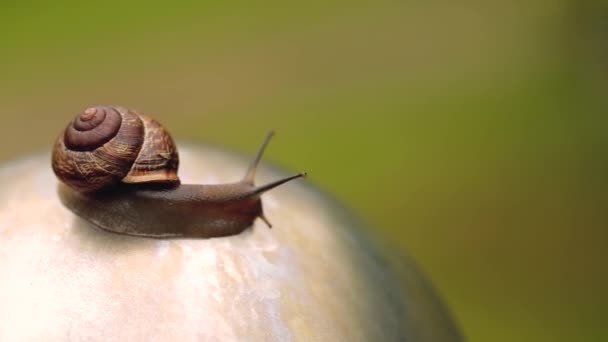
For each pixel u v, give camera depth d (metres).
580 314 0.50
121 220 0.24
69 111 0.71
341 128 0.68
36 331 0.22
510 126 0.69
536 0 0.89
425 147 0.66
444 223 0.57
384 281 0.26
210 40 0.82
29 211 0.24
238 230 0.24
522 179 0.62
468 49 0.81
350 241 0.26
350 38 0.83
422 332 0.26
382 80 0.76
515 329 0.48
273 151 0.65
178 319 0.22
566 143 0.67
